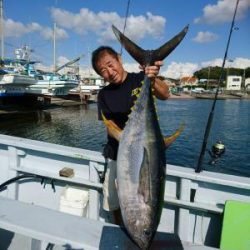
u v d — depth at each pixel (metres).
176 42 1.92
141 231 1.58
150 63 1.91
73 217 2.06
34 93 34.44
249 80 98.38
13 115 30.11
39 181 3.50
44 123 27.14
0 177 3.61
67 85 39.03
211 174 2.75
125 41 1.98
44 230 1.90
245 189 2.66
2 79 29.62
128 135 1.76
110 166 2.64
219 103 61.53
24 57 40.44
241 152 16.11
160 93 2.24
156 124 1.78
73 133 22.50
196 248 1.85
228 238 2.27
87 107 41.97
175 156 15.19
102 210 3.23
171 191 2.91
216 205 2.75
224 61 3.00
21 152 3.44
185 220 2.85
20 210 2.12
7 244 2.81
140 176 1.62
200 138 19.94
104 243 1.81
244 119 31.80
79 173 3.31
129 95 2.43
